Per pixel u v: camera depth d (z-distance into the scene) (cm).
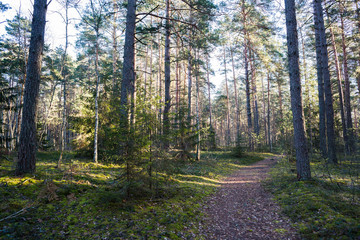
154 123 682
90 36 2102
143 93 739
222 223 568
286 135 1794
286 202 668
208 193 864
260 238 468
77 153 1270
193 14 1722
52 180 666
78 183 702
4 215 445
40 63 762
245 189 954
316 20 1488
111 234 423
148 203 625
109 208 547
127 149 606
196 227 521
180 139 1303
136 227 462
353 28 1934
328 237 409
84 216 496
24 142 711
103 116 1210
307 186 755
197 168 1388
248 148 2559
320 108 1595
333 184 776
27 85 727
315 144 2238
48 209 510
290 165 1447
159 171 689
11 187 583
